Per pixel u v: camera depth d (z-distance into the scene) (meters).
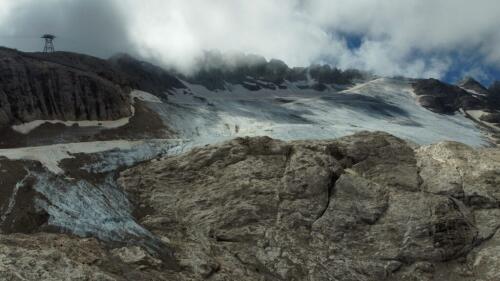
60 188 58.34
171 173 70.12
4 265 34.22
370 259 58.09
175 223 59.53
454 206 63.22
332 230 61.16
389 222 61.56
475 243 60.50
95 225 53.56
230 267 51.38
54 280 34.78
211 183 67.81
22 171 58.28
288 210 62.78
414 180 68.69
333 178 67.19
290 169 67.19
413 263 57.97
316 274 54.78
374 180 68.94
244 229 60.03
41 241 40.56
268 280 51.22
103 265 40.25
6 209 51.50
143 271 43.00
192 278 45.72
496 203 64.62
